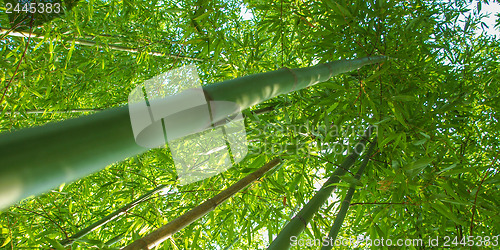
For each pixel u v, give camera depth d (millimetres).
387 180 1894
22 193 399
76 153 448
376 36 2283
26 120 3219
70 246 1930
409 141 2406
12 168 379
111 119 522
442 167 2178
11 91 2729
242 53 2920
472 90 2604
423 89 2814
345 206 2086
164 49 3580
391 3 2203
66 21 2574
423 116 2311
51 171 421
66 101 3322
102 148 487
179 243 2781
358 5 2102
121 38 3295
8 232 2318
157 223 2594
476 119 3035
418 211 2572
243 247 4055
